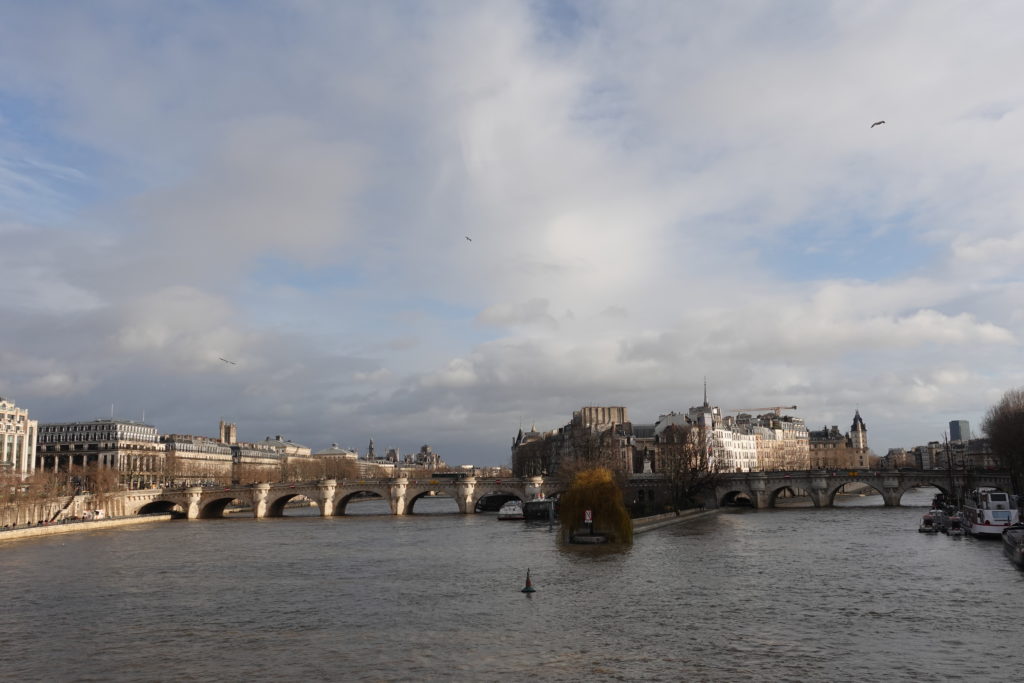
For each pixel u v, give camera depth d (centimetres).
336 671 6538
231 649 7369
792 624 7869
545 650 7025
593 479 15312
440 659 6806
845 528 17900
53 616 9088
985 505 15200
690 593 9631
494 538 17462
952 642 7075
